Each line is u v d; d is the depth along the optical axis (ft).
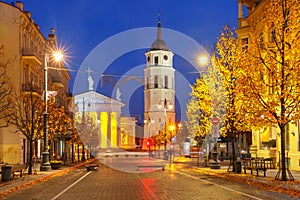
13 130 142.41
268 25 75.66
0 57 143.54
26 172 102.78
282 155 71.97
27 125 104.73
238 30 125.49
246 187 64.80
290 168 98.32
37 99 116.98
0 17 145.89
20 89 143.95
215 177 86.99
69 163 161.27
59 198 53.36
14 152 143.33
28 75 157.99
